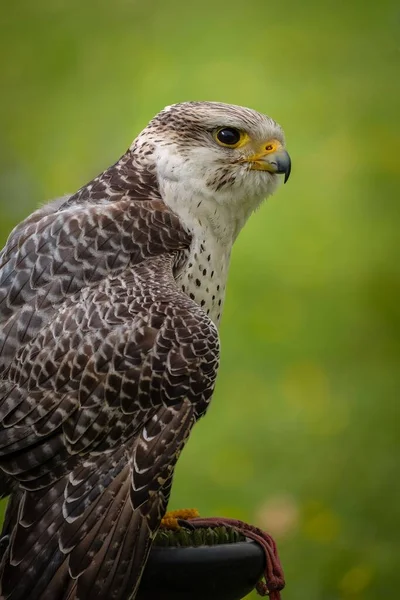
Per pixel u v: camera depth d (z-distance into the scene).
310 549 11.54
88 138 14.09
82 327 6.53
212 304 7.60
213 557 6.08
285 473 13.02
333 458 13.15
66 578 5.82
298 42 14.75
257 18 14.91
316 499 12.48
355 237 14.41
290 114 14.54
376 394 13.66
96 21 14.59
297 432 13.52
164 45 14.77
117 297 6.69
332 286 14.28
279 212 14.60
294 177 14.52
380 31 14.60
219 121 7.61
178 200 7.49
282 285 14.45
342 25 14.72
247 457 13.23
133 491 6.09
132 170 7.59
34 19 14.47
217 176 7.58
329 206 14.45
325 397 13.78
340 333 14.13
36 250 6.95
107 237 7.00
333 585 11.10
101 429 6.32
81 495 6.09
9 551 5.94
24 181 13.54
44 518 6.02
